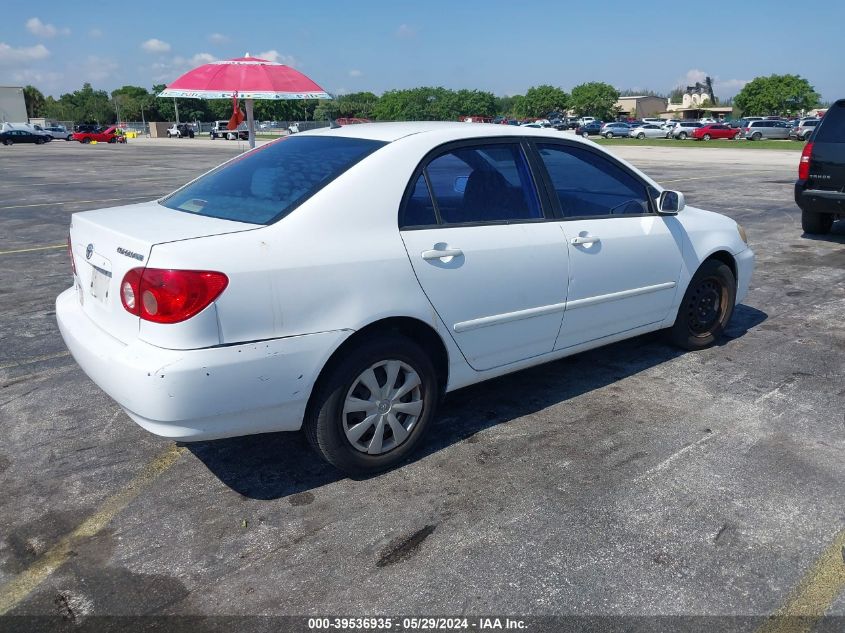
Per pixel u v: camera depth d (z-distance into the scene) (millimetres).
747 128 54188
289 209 3098
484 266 3553
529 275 3756
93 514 3121
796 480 3373
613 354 5125
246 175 3590
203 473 3475
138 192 16484
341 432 3246
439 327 3447
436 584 2660
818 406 4219
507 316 3717
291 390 3014
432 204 3445
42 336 5527
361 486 3346
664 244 4547
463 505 3176
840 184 8664
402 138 3479
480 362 3732
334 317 3059
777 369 4828
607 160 4355
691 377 4684
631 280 4375
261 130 69125
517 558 2805
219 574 2727
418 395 3492
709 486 3316
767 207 12547
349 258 3088
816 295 6773
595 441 3777
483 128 3811
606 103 108312
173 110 109688
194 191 3674
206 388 2787
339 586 2656
